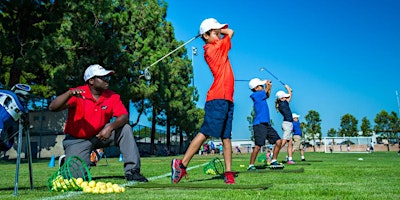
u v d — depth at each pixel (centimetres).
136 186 365
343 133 6562
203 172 626
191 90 4012
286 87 889
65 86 2098
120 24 2389
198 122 4503
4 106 315
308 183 388
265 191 312
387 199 261
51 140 2970
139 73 2502
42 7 2111
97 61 2212
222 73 420
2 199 293
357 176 469
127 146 457
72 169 392
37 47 2003
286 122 865
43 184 447
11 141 329
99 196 298
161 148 4125
